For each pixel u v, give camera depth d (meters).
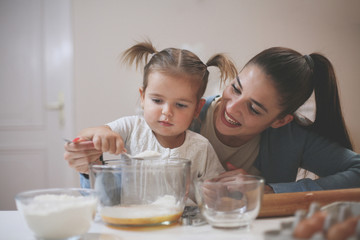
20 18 2.10
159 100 0.91
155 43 1.67
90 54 1.78
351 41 1.38
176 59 0.92
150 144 0.97
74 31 1.78
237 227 0.63
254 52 1.49
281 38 1.45
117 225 0.64
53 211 0.54
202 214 0.64
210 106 1.11
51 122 2.12
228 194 0.62
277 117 1.03
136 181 0.65
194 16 1.60
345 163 1.08
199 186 0.64
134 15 1.71
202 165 0.98
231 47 1.52
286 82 0.97
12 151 2.14
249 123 1.01
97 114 1.79
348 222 0.46
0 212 0.77
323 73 1.09
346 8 1.38
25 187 2.14
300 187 0.86
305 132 1.13
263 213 0.69
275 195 0.70
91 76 1.78
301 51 1.43
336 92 1.11
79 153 0.83
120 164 0.74
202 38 1.59
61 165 2.13
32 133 2.13
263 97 0.98
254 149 1.12
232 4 1.52
